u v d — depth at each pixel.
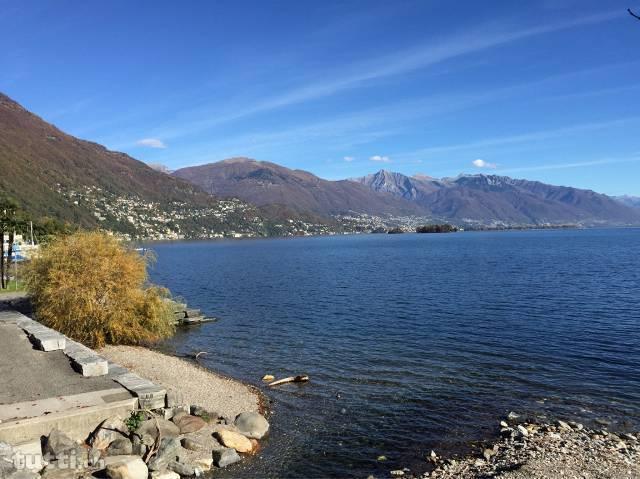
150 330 30.59
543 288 52.38
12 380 17.06
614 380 22.03
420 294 50.62
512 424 17.52
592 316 36.50
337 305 45.00
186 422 16.17
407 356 26.80
